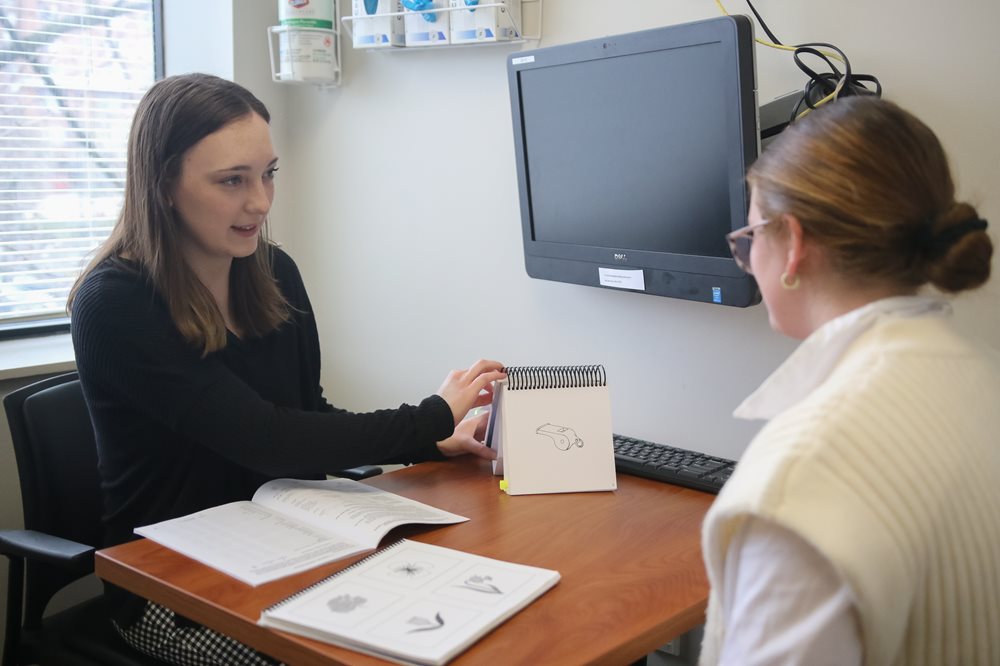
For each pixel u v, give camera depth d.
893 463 0.74
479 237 2.11
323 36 2.21
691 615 1.12
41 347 2.23
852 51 1.54
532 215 1.90
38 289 2.32
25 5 2.21
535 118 1.83
